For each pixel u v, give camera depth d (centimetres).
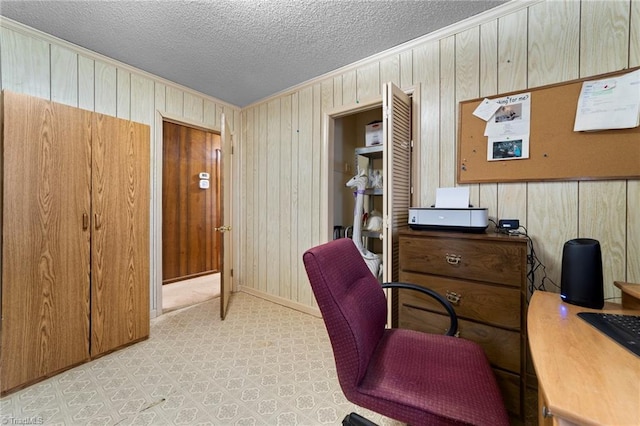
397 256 187
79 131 183
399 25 186
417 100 202
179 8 170
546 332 83
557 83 154
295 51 219
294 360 191
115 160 202
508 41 169
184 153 404
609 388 58
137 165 215
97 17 179
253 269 333
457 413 79
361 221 247
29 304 162
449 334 128
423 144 200
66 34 197
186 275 408
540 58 159
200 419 138
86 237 186
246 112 341
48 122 169
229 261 311
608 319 91
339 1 164
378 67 225
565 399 55
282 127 300
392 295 182
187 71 253
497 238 133
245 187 344
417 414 83
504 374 131
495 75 173
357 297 109
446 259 147
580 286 104
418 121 202
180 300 315
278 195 305
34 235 164
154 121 264
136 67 246
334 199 282
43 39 197
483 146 176
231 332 234
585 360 68
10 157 155
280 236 303
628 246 139
